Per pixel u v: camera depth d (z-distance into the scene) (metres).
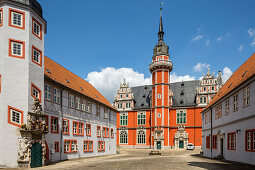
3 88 18.70
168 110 61.81
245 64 28.80
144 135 65.12
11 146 18.31
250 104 20.59
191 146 55.75
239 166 19.86
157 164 21.47
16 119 18.86
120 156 35.94
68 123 28.27
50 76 25.94
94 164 22.16
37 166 19.77
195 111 60.47
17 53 19.84
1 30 19.50
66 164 22.22
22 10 20.47
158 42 66.25
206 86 60.38
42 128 20.30
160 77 62.34
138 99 70.50
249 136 20.84
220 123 29.05
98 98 40.06
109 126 42.84
